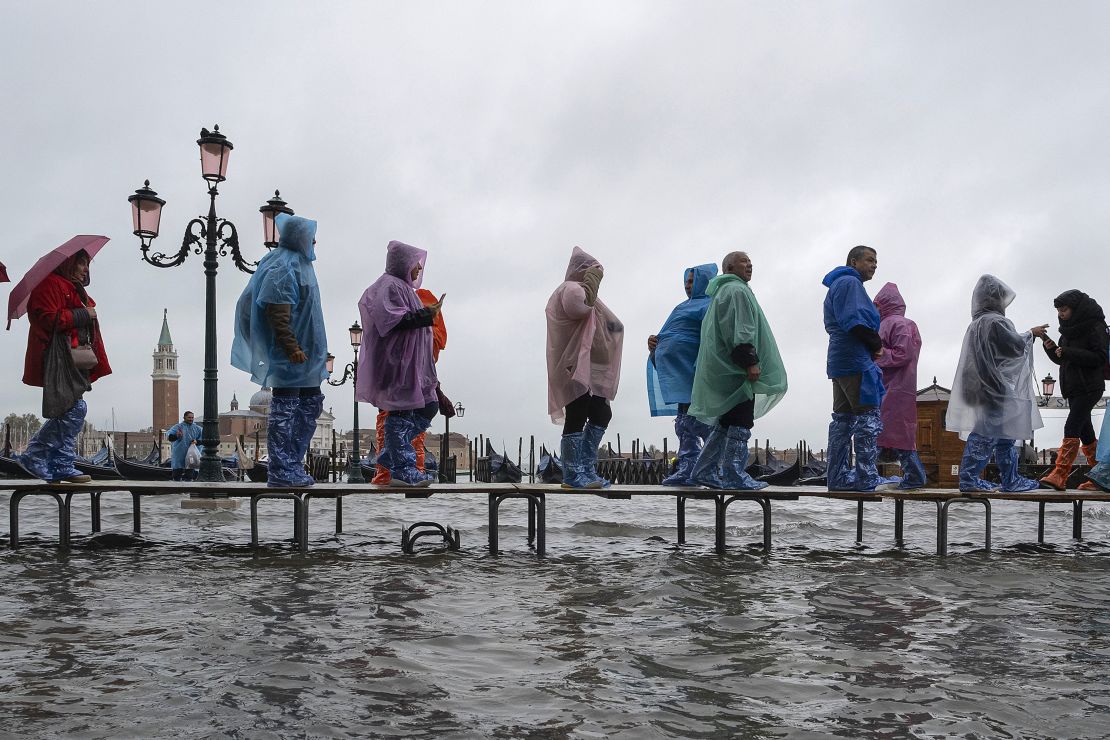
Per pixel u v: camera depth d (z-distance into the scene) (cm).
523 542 906
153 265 1344
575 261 799
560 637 416
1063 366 878
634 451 3797
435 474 1029
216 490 765
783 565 696
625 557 751
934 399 1986
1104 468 853
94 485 761
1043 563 730
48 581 571
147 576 598
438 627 435
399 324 762
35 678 332
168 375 15175
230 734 271
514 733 277
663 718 293
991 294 850
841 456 830
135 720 283
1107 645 409
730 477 798
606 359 794
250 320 784
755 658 378
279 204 1440
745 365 764
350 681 334
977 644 409
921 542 930
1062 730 288
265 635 409
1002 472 864
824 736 278
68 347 740
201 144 1353
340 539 907
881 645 405
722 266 813
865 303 796
